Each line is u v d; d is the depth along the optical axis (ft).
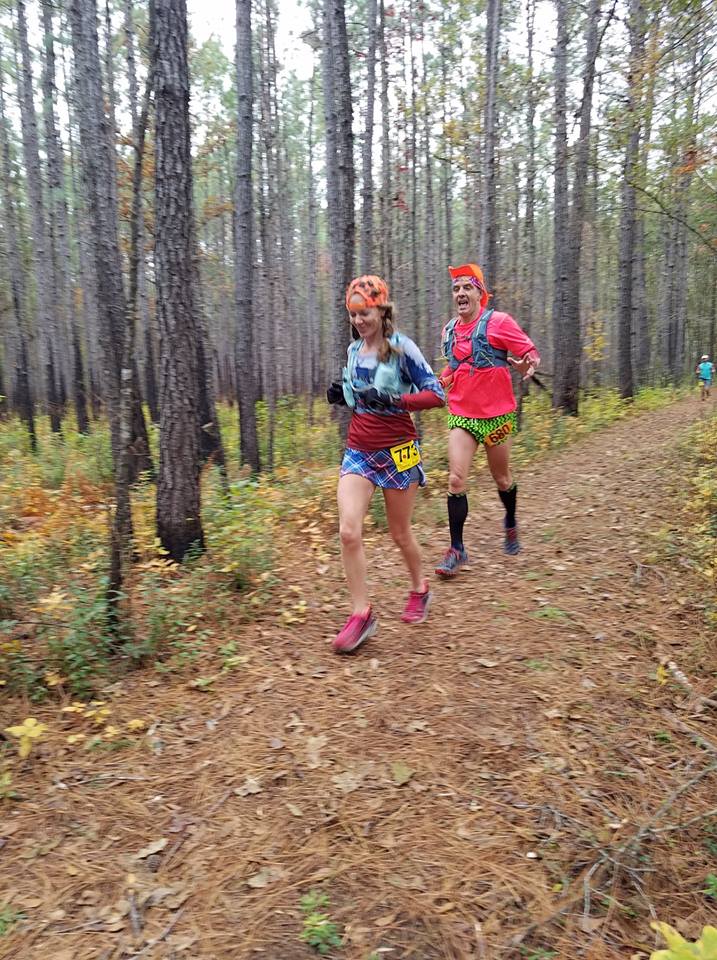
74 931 6.95
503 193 68.90
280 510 22.09
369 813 8.45
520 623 13.47
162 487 17.58
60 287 84.99
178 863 7.80
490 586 15.55
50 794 8.93
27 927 6.99
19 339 62.08
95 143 34.65
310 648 12.89
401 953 6.60
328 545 19.35
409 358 11.87
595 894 7.19
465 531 20.06
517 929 6.83
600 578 15.35
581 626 13.12
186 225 17.51
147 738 10.12
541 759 9.34
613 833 7.98
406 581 16.21
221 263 101.76
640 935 6.76
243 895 7.34
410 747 9.72
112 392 12.75
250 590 15.48
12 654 11.59
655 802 8.48
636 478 25.20
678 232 79.10
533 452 34.63
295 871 7.63
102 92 34.73
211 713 10.75
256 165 78.02
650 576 15.17
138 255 12.48
